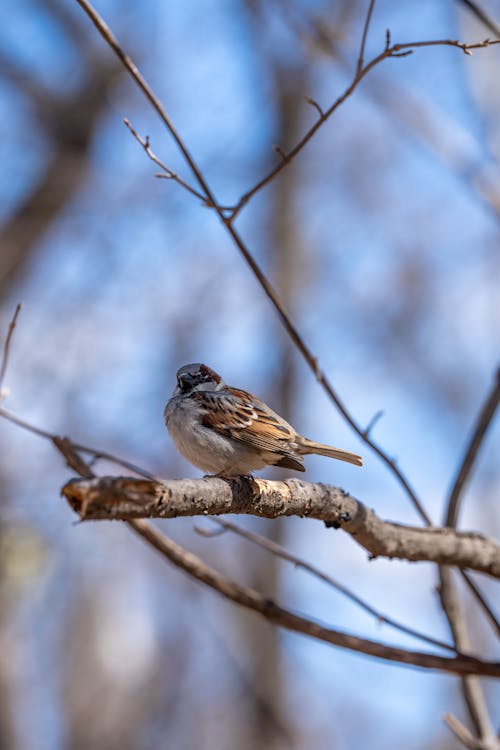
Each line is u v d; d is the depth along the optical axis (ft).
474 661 20.56
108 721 49.52
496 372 23.22
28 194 45.93
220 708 49.49
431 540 20.13
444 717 21.33
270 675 47.06
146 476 19.52
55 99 46.62
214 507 16.88
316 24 36.24
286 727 46.91
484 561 20.53
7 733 43.52
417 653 20.72
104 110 46.96
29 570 36.45
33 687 47.67
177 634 51.19
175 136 20.27
